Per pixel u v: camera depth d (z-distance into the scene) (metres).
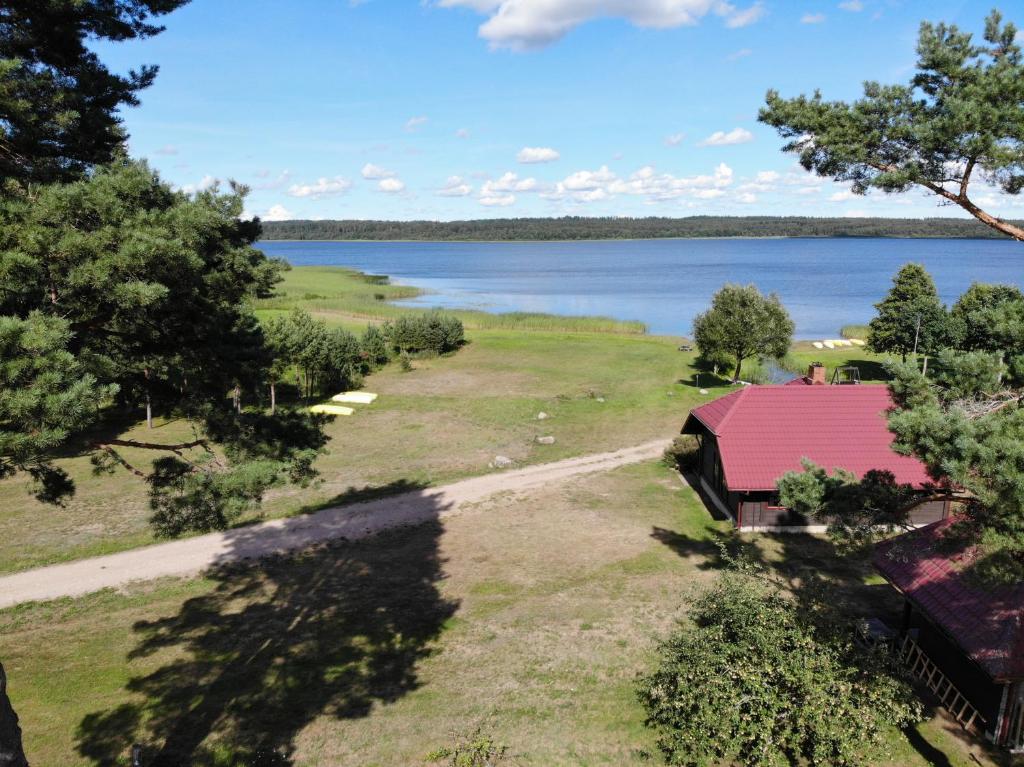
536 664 16.30
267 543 23.86
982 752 13.34
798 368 54.66
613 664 16.22
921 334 49.78
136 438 34.41
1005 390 10.44
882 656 13.36
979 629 13.76
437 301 111.44
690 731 12.55
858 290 127.31
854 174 11.73
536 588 20.39
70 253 9.94
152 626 18.39
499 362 56.28
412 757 13.02
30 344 8.59
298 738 13.65
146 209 11.37
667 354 59.72
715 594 14.55
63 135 13.56
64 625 18.50
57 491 12.77
